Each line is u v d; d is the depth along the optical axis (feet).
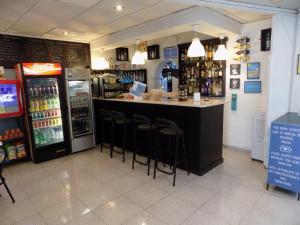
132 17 11.73
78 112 14.70
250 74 13.32
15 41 14.53
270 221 7.12
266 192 8.91
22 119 12.98
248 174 10.61
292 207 7.86
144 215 7.56
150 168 11.62
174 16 11.18
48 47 16.07
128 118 13.80
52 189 9.56
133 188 9.45
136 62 14.06
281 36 10.19
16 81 12.26
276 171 8.68
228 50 14.08
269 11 9.76
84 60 18.11
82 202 8.46
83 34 15.57
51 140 13.70
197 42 10.89
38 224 7.23
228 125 14.82
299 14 9.97
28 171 11.60
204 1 8.40
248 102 13.66
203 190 9.14
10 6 9.59
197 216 7.43
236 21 12.71
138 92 13.67
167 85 18.40
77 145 14.44
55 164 12.52
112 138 13.34
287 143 8.22
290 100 10.54
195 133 10.38
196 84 16.11
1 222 7.38
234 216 7.40
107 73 18.30
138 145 13.67
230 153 13.75
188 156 10.85
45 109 13.28
